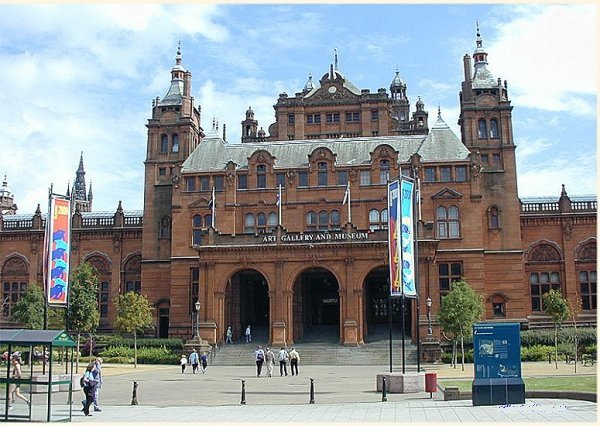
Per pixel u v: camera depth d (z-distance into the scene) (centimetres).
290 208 7600
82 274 6281
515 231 7556
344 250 6744
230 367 6153
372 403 3198
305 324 7469
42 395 3631
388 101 9344
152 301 7944
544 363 5872
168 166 8288
